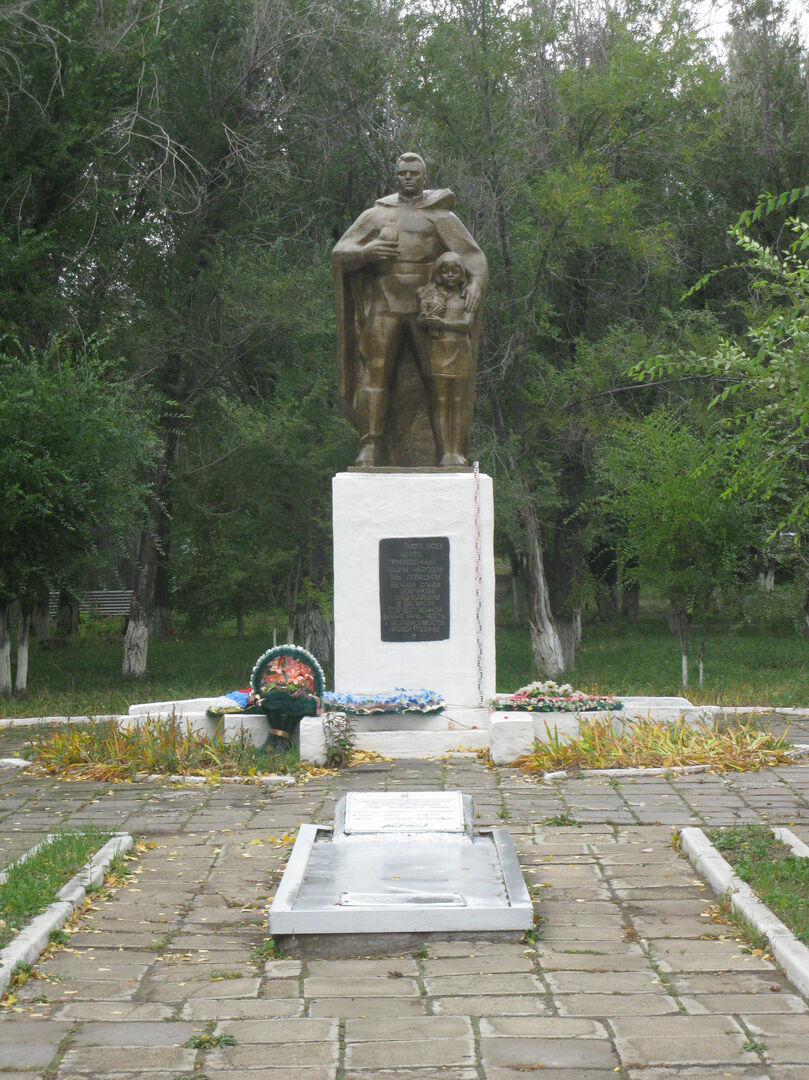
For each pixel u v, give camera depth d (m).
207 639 32.16
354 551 11.45
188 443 21.75
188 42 20.55
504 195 19.97
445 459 11.80
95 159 18.61
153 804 8.72
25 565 16.06
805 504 7.86
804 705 14.38
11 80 17.81
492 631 11.48
